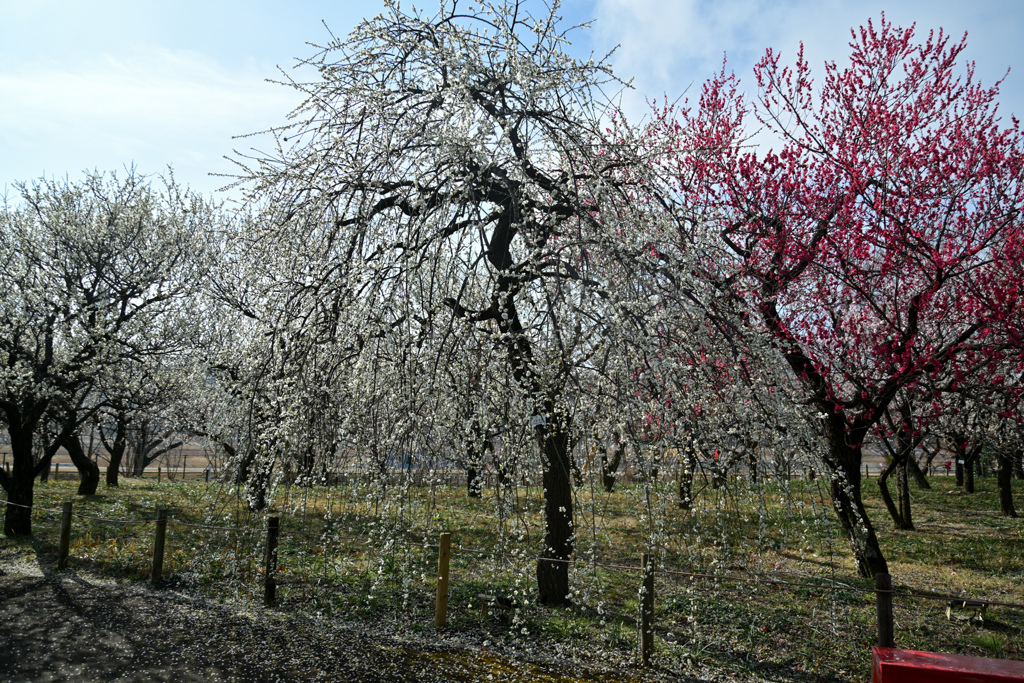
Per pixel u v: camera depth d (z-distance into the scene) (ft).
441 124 15.23
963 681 10.46
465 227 14.98
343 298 14.53
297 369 14.62
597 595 20.26
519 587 18.66
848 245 25.67
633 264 13.64
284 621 18.15
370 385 13.85
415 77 17.20
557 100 16.30
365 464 13.99
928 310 27.50
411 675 14.51
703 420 13.51
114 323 36.83
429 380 13.29
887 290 27.73
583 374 13.87
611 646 16.24
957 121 27.17
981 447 52.60
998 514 42.29
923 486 56.95
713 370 13.97
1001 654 16.12
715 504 15.11
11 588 21.75
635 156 16.61
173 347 38.47
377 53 17.02
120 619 18.35
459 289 14.69
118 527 32.01
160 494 47.11
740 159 26.12
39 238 36.63
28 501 31.60
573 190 15.56
